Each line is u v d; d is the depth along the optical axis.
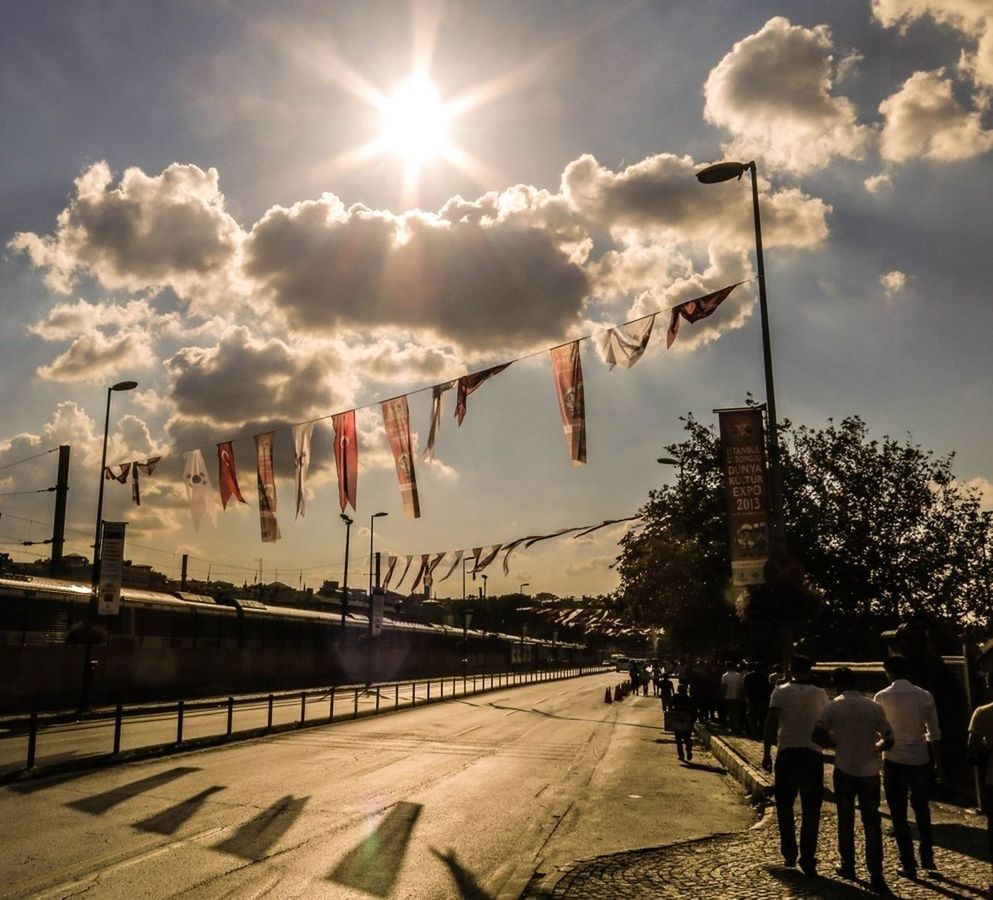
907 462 33.56
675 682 58.91
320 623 60.94
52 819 11.02
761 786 13.95
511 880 8.34
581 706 43.75
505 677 83.00
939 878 8.10
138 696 39.03
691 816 12.75
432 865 9.23
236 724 26.67
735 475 17.61
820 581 32.81
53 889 7.82
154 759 17.62
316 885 8.23
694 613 35.88
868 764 7.94
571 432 17.19
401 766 17.67
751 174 19.20
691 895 7.48
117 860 8.95
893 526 32.97
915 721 8.45
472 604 147.25
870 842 7.77
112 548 30.91
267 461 23.45
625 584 39.50
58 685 34.25
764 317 18.77
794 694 8.66
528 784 15.80
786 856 8.57
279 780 15.09
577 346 17.42
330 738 23.20
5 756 17.28
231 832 10.49
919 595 32.59
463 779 16.11
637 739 26.44
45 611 33.94
